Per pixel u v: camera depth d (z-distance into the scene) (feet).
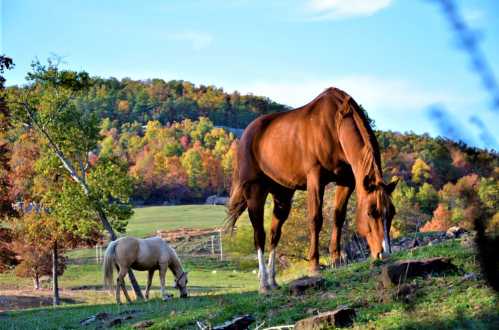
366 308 25.77
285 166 36.52
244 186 39.27
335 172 34.30
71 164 97.45
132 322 40.68
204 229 310.86
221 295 52.01
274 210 38.96
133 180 95.71
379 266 30.94
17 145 122.21
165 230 311.27
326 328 24.08
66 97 95.61
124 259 66.54
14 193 122.01
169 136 538.06
